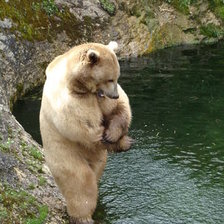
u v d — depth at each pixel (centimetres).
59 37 1495
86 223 698
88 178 686
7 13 1370
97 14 1653
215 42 1792
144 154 985
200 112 1193
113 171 913
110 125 659
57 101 639
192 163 950
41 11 1489
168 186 864
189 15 1803
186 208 797
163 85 1369
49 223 688
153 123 1136
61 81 638
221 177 895
